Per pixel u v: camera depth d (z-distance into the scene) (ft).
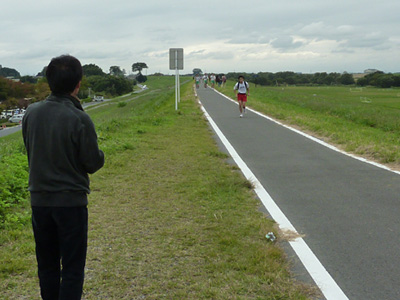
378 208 19.69
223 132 45.75
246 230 16.58
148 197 21.02
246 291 11.88
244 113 66.64
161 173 25.95
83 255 9.69
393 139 41.65
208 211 18.90
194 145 36.22
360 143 36.42
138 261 13.88
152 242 15.42
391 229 16.98
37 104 9.57
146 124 51.13
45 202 9.21
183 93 137.49
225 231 16.38
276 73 424.05
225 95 115.75
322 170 27.73
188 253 14.47
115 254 14.40
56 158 9.18
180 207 19.47
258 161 30.53
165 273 13.04
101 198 20.83
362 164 29.66
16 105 386.32
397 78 344.90
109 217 18.10
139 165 28.12
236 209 19.30
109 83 536.83
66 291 9.36
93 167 9.61
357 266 13.66
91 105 277.03
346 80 414.82
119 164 28.02
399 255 14.51
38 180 9.23
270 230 16.47
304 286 12.26
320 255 14.52
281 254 14.34
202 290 11.96
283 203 20.45
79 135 9.25
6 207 19.34
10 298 11.67
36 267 13.55
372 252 14.75
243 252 14.48
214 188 22.41
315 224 17.57
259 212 18.98
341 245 15.38
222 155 32.04
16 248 14.94
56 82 9.42
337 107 74.18
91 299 11.59
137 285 12.34
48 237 9.68
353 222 17.80
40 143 9.21
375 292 12.00
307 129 47.96
